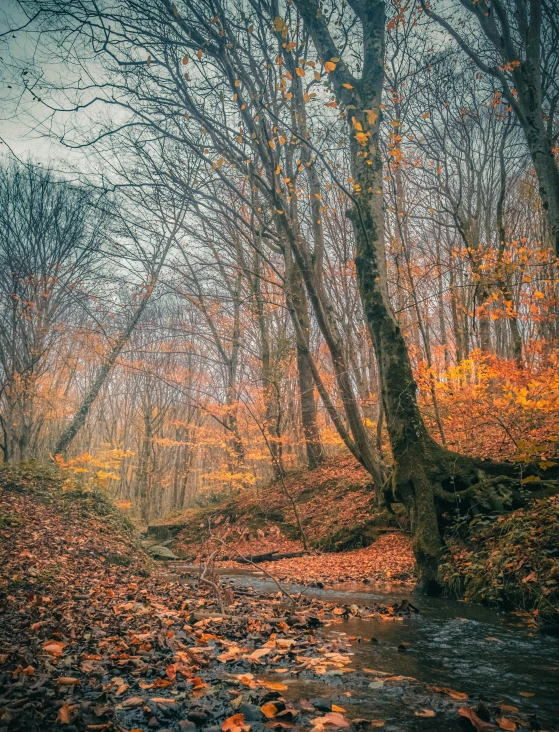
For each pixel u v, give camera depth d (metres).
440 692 2.91
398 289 15.36
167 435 30.78
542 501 6.34
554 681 3.12
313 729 2.32
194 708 2.62
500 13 8.55
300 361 19.02
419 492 8.13
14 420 18.58
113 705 2.65
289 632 4.55
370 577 8.87
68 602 5.52
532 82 8.67
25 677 2.98
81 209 17.05
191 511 21.45
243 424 19.80
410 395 8.63
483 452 11.22
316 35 9.56
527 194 17.88
